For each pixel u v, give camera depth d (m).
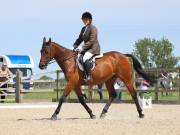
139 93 25.88
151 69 26.83
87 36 15.62
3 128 12.80
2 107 22.89
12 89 29.52
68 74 15.52
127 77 16.34
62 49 15.67
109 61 16.03
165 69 26.28
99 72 15.77
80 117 16.88
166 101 25.83
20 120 15.37
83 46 15.56
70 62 15.59
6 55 42.09
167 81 26.17
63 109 21.28
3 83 29.69
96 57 15.90
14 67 41.59
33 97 36.06
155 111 19.72
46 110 20.72
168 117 16.53
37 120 15.30
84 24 15.73
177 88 26.02
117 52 16.48
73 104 25.88
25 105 24.70
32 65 42.78
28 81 29.84
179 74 25.95
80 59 15.58
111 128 12.70
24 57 42.78
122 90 27.16
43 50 15.62
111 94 16.47
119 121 14.72
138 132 11.84
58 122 14.48
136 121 14.70
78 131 12.09
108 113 18.72
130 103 26.59
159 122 14.29
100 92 28.19
